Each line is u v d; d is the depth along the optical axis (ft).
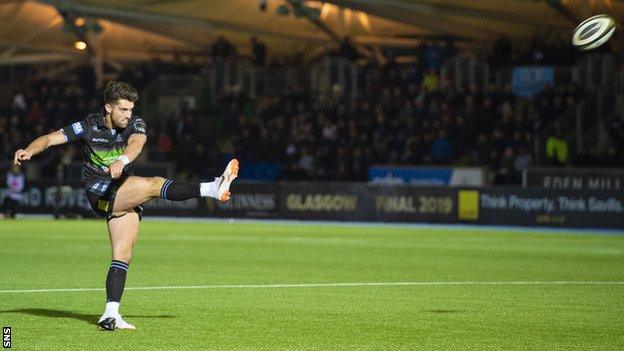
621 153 152.05
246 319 47.29
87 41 192.44
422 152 161.68
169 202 160.04
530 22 172.55
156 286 61.77
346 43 181.98
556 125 154.20
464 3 169.99
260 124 176.86
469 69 174.81
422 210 147.74
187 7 185.06
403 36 193.57
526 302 54.80
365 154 162.61
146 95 191.62
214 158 171.83
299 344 40.42
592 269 75.92
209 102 187.11
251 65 192.03
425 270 74.43
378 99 175.42
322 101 179.93
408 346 40.14
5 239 106.01
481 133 162.71
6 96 204.33
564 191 140.05
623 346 40.57
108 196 42.91
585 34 50.39
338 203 151.64
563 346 40.45
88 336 41.57
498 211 143.74
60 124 181.16
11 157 178.50
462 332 43.88
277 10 175.73
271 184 155.33
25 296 55.98
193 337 41.83
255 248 96.32
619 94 164.35
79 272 70.54
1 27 190.08
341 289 60.95
